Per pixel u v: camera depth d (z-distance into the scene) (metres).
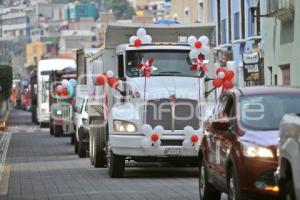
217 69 35.75
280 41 57.22
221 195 27.03
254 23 63.62
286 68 56.69
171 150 33.88
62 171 40.03
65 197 28.89
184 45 36.28
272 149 20.55
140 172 38.28
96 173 38.28
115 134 34.31
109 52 39.03
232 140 22.11
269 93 23.59
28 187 32.62
